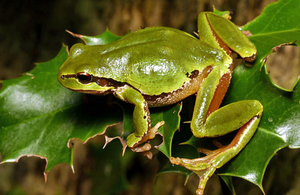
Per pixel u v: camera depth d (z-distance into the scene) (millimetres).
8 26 294
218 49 233
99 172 275
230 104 228
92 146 281
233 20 280
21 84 241
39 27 294
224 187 240
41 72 243
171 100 232
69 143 236
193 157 241
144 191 288
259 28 239
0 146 236
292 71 276
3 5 293
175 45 232
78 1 290
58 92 241
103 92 235
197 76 231
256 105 225
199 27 239
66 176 294
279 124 224
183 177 290
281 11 240
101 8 288
